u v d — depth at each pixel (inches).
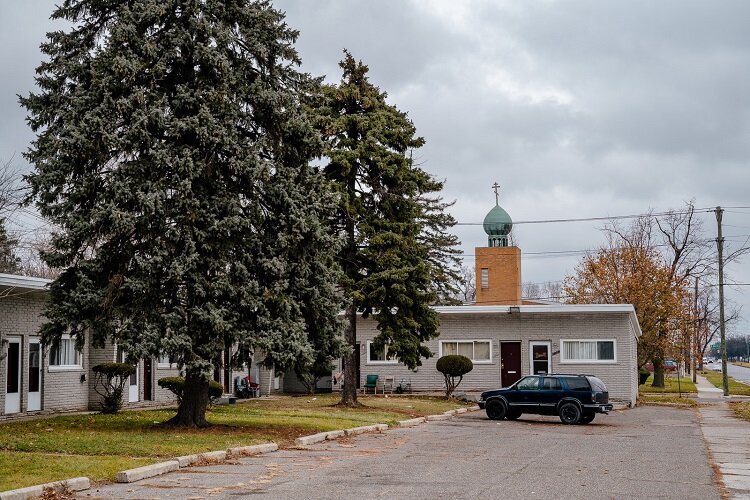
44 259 787.4
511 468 598.5
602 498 469.4
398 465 606.5
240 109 817.5
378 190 1212.5
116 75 760.3
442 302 2491.4
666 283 2331.4
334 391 1770.4
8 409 982.4
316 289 856.9
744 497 489.4
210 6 799.1
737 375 4441.4
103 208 759.1
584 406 1097.4
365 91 1235.9
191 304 786.2
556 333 1654.8
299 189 842.8
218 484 501.4
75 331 799.7
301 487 490.0
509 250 2276.1
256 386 1569.9
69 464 536.1
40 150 811.4
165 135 791.7
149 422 879.1
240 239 806.5
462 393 1593.3
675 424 1120.2
